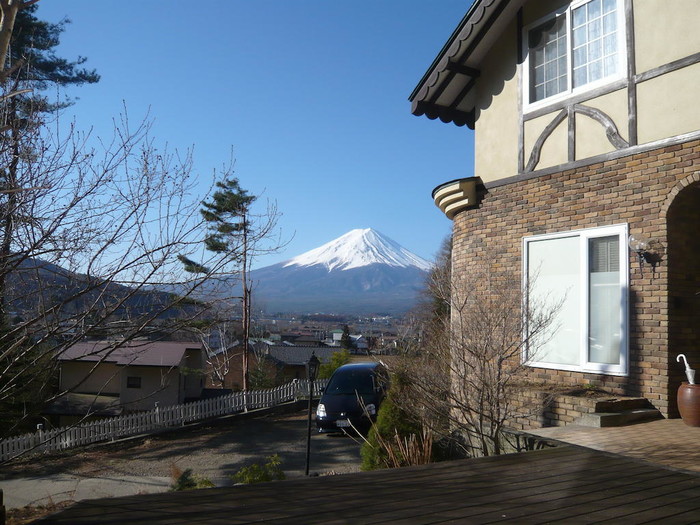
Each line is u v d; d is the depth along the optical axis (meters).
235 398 21.20
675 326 7.69
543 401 8.05
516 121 10.01
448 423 8.53
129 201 6.16
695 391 7.08
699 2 7.62
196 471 13.55
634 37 8.33
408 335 8.97
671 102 7.80
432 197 11.71
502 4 10.05
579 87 9.02
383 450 9.04
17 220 5.65
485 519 3.70
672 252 7.73
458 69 10.95
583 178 8.77
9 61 6.91
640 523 3.62
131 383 27.14
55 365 6.32
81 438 16.86
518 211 9.75
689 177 7.49
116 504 4.10
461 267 10.87
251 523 3.60
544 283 9.23
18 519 9.95
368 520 3.68
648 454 5.75
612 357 8.30
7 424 12.84
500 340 7.46
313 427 18.59
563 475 4.95
